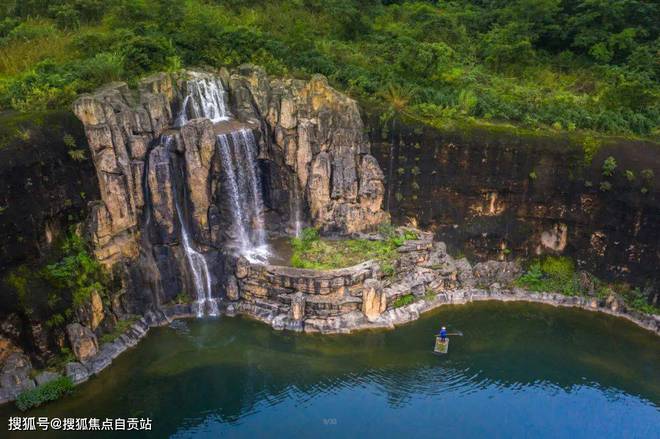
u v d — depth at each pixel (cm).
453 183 3378
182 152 2947
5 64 3167
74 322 2534
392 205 3478
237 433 2278
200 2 4300
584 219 3288
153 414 2356
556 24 4753
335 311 2977
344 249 3281
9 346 2356
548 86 4188
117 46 3300
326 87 3356
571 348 2917
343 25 4434
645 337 3003
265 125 3388
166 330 2902
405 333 2964
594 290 3275
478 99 3538
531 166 3281
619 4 4444
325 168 3325
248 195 3319
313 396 2511
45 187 2462
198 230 3067
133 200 2831
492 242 3450
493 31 4759
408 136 3338
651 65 4188
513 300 3294
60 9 3812
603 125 3359
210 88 3356
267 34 3888
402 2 5438
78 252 2608
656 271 3103
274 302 3034
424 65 3719
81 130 2645
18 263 2353
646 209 3077
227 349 2795
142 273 2897
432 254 3362
